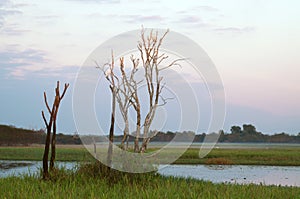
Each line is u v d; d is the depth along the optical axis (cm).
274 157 3238
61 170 1219
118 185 1102
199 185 1119
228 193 1003
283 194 1073
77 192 1006
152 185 1126
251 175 2136
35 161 2853
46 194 979
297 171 2373
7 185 1083
